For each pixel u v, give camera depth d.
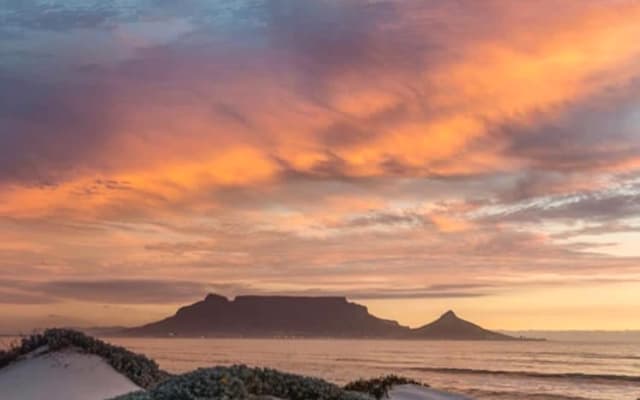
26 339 20.59
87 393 18.11
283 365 107.31
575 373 88.94
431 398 26.88
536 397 62.06
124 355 20.28
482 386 72.81
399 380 29.12
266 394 12.78
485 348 194.50
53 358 19.53
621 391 67.81
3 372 19.33
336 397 13.19
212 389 12.17
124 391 18.56
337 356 142.12
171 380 12.93
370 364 112.25
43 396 17.73
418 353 159.50
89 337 20.70
